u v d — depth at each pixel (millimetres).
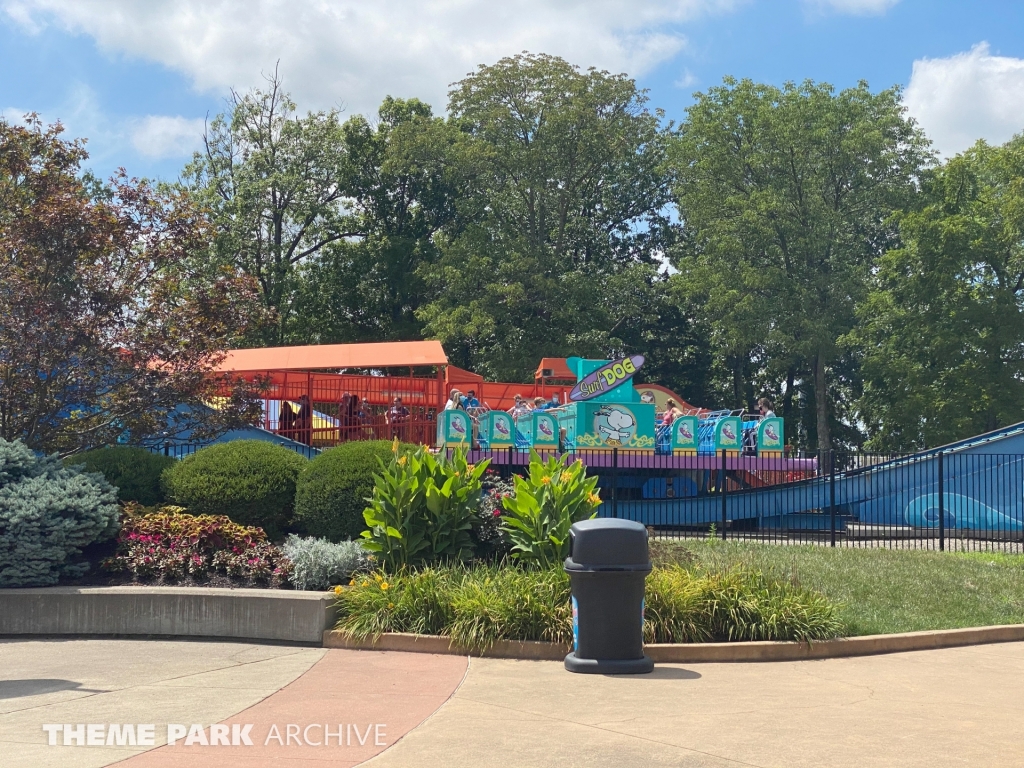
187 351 14812
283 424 23094
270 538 13516
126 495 13828
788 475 22781
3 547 10516
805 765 5699
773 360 44531
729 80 46375
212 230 15484
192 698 7250
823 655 9688
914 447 41656
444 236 45094
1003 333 37406
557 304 43188
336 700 7227
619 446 20781
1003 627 10977
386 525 10930
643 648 9195
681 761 5734
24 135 15047
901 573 13703
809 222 42406
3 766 5512
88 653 9141
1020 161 38438
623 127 45188
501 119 43625
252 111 46406
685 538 17750
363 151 47656
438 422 20703
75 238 14148
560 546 10602
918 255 39000
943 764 5773
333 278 47031
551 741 6141
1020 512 20750
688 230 51625
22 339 13477
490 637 9195
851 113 42594
